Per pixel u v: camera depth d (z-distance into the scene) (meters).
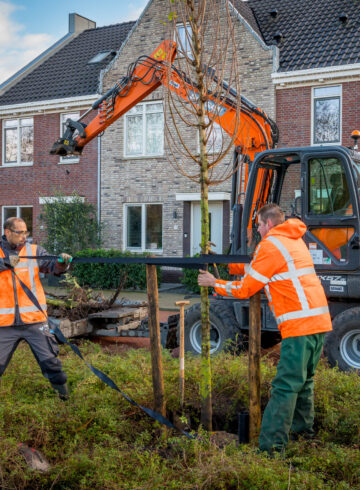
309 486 3.24
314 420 4.45
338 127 14.15
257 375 3.98
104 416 4.27
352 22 15.38
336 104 14.16
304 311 3.85
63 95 18.34
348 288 6.20
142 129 17.02
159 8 16.48
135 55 16.92
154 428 4.29
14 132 19.52
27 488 3.52
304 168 6.36
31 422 4.18
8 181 19.45
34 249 4.89
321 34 15.38
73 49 21.14
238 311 6.79
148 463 3.56
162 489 3.25
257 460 3.50
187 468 3.48
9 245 4.76
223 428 4.70
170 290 14.78
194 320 7.02
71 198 17.61
